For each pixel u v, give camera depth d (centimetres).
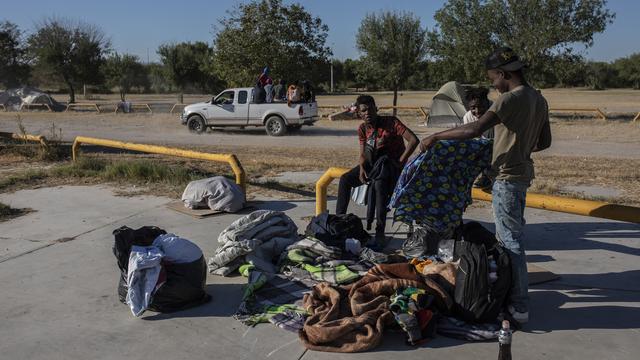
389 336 402
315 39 2877
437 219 479
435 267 447
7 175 1068
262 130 2275
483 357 372
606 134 1975
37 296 491
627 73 7788
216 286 506
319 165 1208
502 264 407
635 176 1040
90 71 4281
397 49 2966
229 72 2842
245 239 540
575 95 5519
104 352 392
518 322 412
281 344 396
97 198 871
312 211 776
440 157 468
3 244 644
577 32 2448
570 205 488
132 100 5131
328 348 383
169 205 804
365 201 608
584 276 515
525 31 2508
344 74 7888
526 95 388
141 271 444
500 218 412
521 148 397
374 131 582
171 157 1376
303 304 444
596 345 386
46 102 3697
